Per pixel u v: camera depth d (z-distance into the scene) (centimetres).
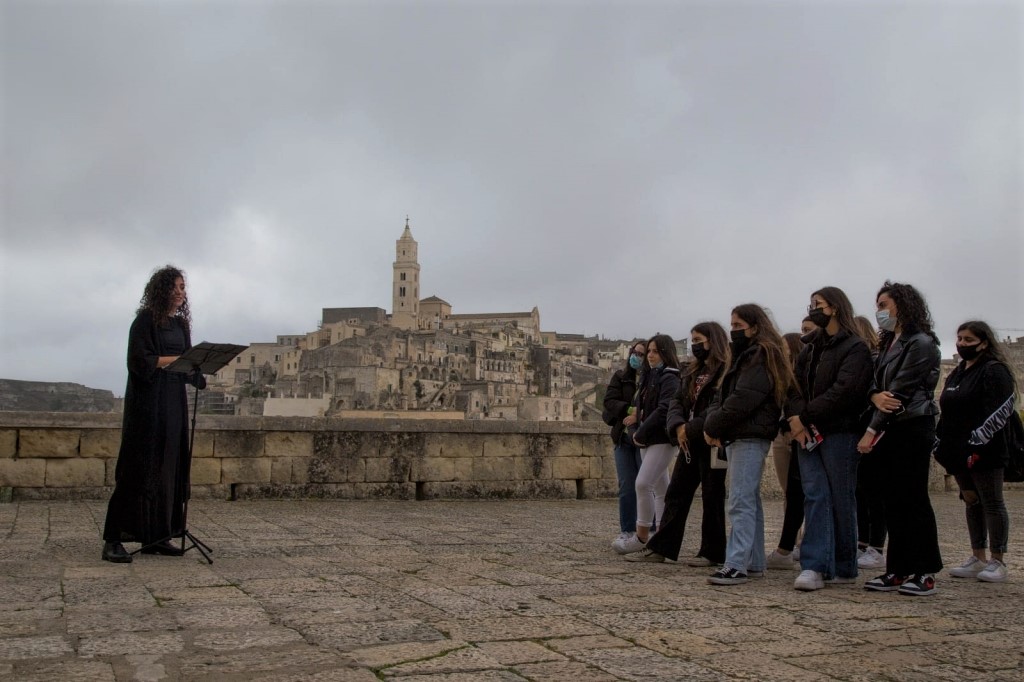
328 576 650
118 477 717
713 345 750
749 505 677
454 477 1421
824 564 652
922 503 638
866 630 505
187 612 515
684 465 773
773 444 792
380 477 1374
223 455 1284
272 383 19488
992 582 704
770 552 902
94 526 927
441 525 1041
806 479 670
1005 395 705
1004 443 708
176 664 402
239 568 684
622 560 781
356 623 492
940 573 768
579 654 432
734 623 515
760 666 418
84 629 468
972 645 471
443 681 380
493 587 617
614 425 881
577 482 1512
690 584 656
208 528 950
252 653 424
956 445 727
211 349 736
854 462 661
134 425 721
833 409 651
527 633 475
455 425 1427
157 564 695
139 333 723
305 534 916
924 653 452
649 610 547
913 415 636
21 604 530
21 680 372
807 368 688
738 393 675
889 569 649
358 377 17250
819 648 458
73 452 1196
